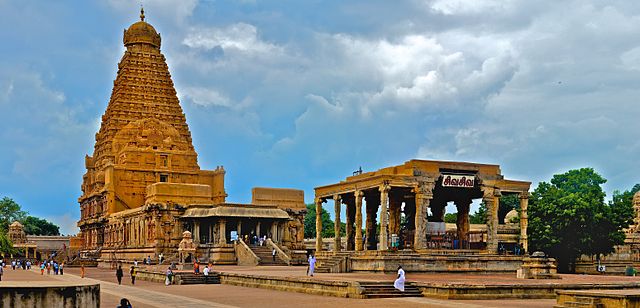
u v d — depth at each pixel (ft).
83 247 583.99
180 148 566.36
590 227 333.83
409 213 293.23
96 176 558.56
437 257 245.65
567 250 339.98
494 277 228.02
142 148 543.80
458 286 168.14
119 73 604.90
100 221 533.96
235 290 211.41
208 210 413.18
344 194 287.28
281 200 481.46
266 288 217.97
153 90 594.65
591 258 374.63
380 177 254.27
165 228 419.33
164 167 545.03
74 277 318.65
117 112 579.89
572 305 134.41
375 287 176.45
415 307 146.51
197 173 556.92
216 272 259.39
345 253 266.98
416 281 189.57
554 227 334.44
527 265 220.02
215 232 410.31
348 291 175.63
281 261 380.17
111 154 558.97
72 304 86.79
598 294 130.41
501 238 357.82
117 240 496.23
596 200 335.47
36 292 84.89
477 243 279.69
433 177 257.75
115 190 526.98
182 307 155.74
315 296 181.78
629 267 357.61
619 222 343.46
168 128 569.23
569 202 332.80
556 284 177.06
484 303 155.84
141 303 168.04
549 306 146.10
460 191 286.87
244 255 380.58
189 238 359.87
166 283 248.73
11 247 515.09
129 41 603.26
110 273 372.79
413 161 255.91
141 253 437.17
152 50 606.14
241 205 412.77
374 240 292.40
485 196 266.77
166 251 416.46
